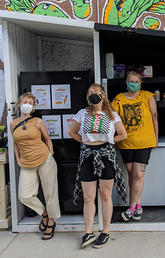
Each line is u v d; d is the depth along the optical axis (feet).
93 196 9.22
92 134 8.80
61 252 9.15
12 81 10.46
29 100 9.51
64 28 10.44
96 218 10.78
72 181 10.98
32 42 13.03
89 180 8.99
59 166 10.96
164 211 11.37
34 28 11.46
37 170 9.78
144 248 9.21
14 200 10.50
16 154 9.81
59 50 14.38
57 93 10.75
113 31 9.64
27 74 10.75
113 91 13.21
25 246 9.61
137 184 10.19
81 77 10.73
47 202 9.80
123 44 11.76
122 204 11.41
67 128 10.84
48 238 10.01
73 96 10.76
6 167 10.96
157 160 11.18
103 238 9.34
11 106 10.30
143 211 11.41
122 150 10.36
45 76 10.74
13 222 10.58
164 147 11.07
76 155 10.91
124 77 11.85
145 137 9.98
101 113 8.91
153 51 13.06
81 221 10.69
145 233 10.21
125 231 10.36
